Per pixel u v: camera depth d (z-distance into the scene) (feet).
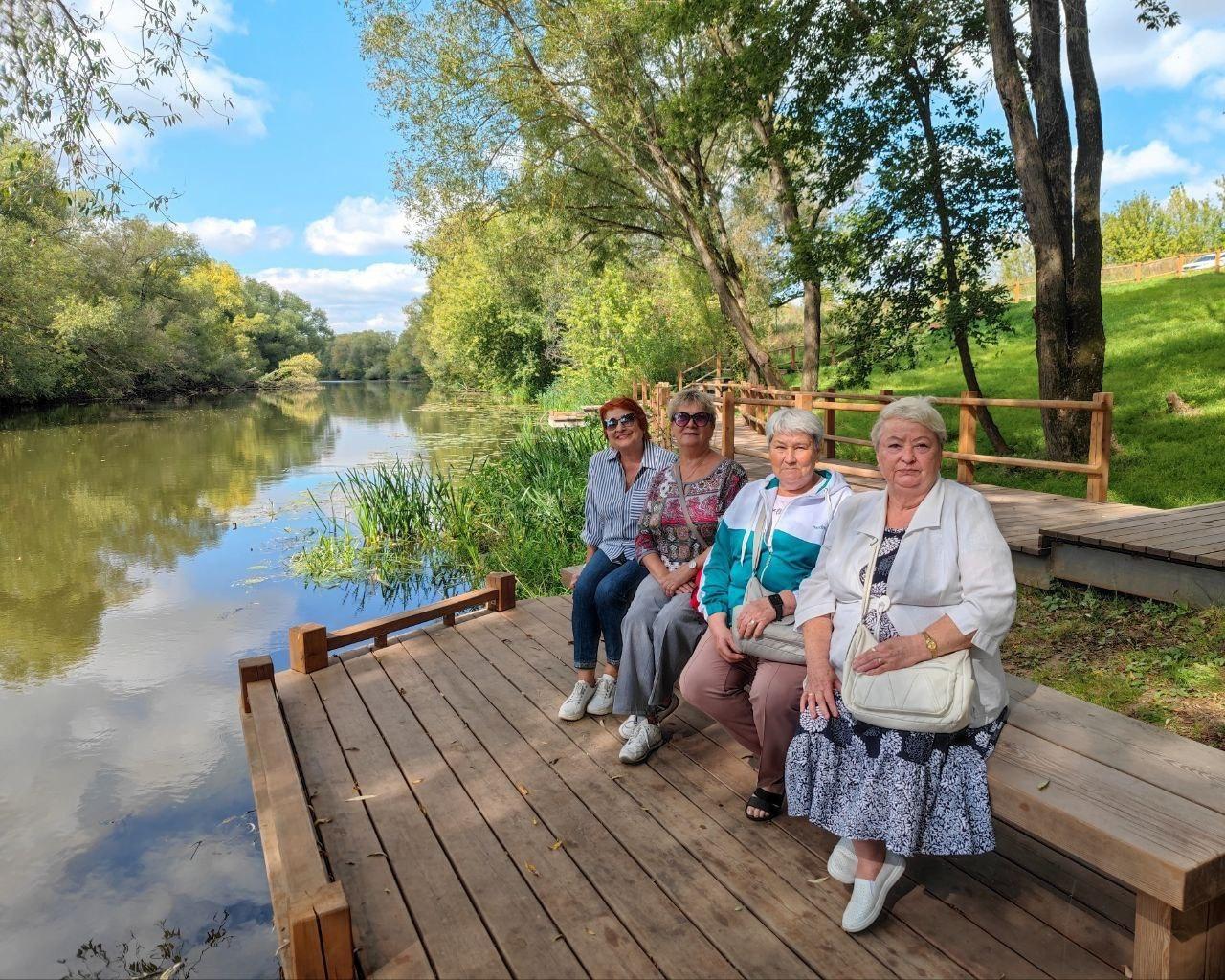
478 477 37.88
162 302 147.95
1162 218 157.48
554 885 8.16
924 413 7.41
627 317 85.20
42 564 31.22
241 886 11.48
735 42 45.34
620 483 12.03
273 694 12.10
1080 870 8.24
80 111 20.31
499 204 54.90
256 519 39.11
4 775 14.87
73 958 10.06
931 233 38.42
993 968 6.88
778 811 9.32
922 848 7.07
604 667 12.94
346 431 83.56
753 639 8.79
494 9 47.09
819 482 9.25
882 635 7.45
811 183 42.22
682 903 7.84
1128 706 13.05
